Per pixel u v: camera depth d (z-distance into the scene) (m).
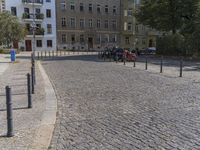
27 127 6.53
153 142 5.61
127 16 74.12
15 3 63.97
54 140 5.79
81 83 13.77
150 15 43.84
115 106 8.77
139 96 10.37
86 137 5.96
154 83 13.73
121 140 5.75
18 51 53.25
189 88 12.16
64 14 68.44
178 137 5.89
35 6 65.62
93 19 71.56
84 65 24.95
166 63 27.89
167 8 41.16
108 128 6.55
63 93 11.05
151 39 77.69
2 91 11.31
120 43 74.69
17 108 8.39
